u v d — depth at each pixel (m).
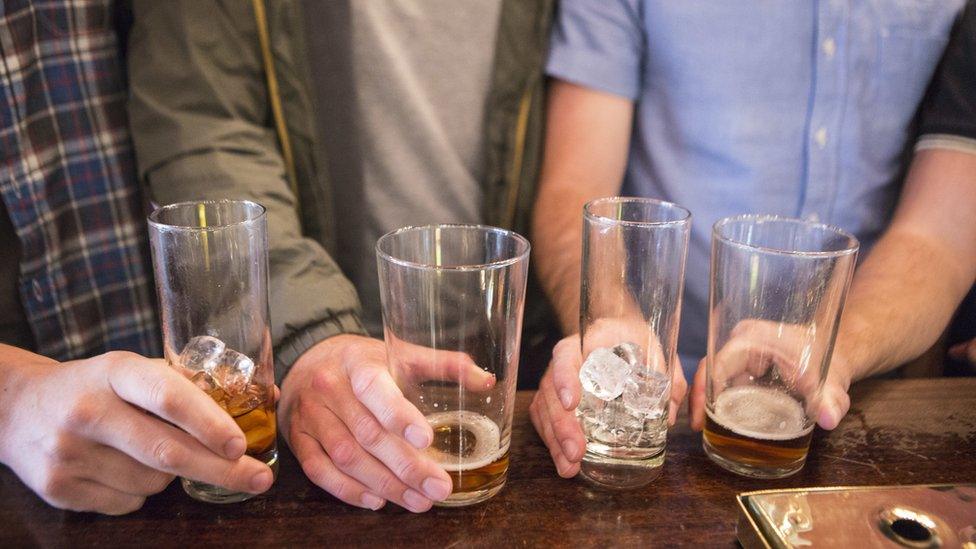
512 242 0.72
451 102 1.55
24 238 1.33
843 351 1.01
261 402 0.74
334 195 1.61
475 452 0.71
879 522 0.66
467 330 0.68
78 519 0.71
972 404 0.95
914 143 1.59
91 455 0.70
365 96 1.52
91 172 1.39
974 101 1.38
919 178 1.44
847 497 0.70
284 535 0.69
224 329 0.73
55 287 1.39
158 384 0.68
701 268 1.61
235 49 1.34
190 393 0.68
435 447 0.71
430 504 0.71
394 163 1.56
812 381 0.77
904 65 1.49
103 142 1.39
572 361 0.81
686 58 1.50
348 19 1.48
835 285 0.73
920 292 1.23
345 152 1.58
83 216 1.41
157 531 0.70
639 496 0.76
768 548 0.64
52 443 0.69
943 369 1.56
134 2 1.31
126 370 0.70
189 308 0.72
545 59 1.54
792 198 1.55
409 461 0.70
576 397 0.75
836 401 0.85
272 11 1.35
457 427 0.71
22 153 1.30
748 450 0.78
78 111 1.35
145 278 1.49
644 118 1.61
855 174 1.53
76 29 1.31
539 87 1.52
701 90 1.51
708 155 1.55
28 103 1.29
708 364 0.81
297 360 0.94
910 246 1.34
